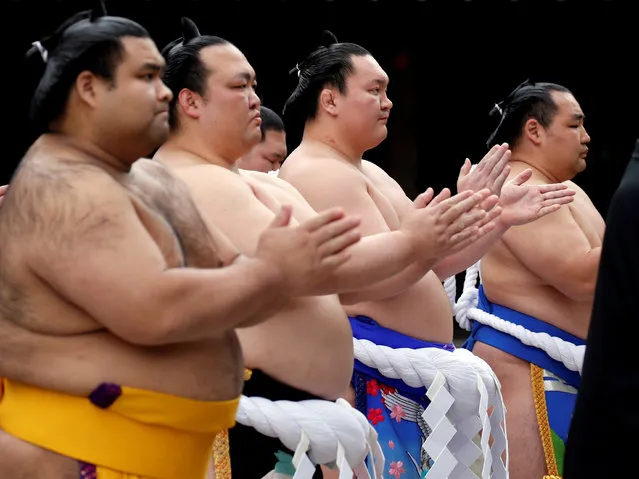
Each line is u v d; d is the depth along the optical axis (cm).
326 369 485
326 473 539
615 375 366
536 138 703
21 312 368
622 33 1110
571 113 702
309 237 359
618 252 371
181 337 358
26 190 363
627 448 362
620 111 1145
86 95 372
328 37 612
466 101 1145
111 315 353
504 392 674
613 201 378
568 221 661
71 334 369
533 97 703
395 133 1158
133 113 373
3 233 369
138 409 370
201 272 358
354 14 1041
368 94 594
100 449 369
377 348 562
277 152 739
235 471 494
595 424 369
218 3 979
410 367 560
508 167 534
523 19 1090
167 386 374
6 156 949
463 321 716
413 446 573
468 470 571
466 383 561
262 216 491
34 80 408
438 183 1174
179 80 510
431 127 1155
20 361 371
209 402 383
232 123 509
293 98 609
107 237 353
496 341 678
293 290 363
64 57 371
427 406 575
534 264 660
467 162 534
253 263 361
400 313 573
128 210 360
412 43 1093
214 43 514
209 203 490
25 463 371
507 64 1129
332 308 489
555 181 710
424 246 442
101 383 366
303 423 469
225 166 516
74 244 352
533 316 673
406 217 448
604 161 1162
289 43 1027
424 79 1133
